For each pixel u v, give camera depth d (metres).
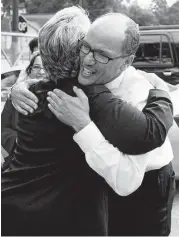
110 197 1.68
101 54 1.40
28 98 1.54
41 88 1.56
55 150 1.50
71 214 1.51
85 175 1.51
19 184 1.54
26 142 1.55
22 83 1.66
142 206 1.67
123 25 1.40
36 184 1.52
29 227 1.53
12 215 1.54
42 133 1.51
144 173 1.63
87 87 1.48
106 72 1.43
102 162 1.44
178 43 8.54
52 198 1.50
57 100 1.46
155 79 1.72
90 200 1.52
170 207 1.74
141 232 1.71
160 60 8.68
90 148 1.44
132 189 1.49
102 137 1.45
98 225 1.52
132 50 1.43
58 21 1.50
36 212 1.51
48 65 1.53
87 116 1.46
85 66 1.44
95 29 1.40
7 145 2.80
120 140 1.44
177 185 4.28
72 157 1.50
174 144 3.95
